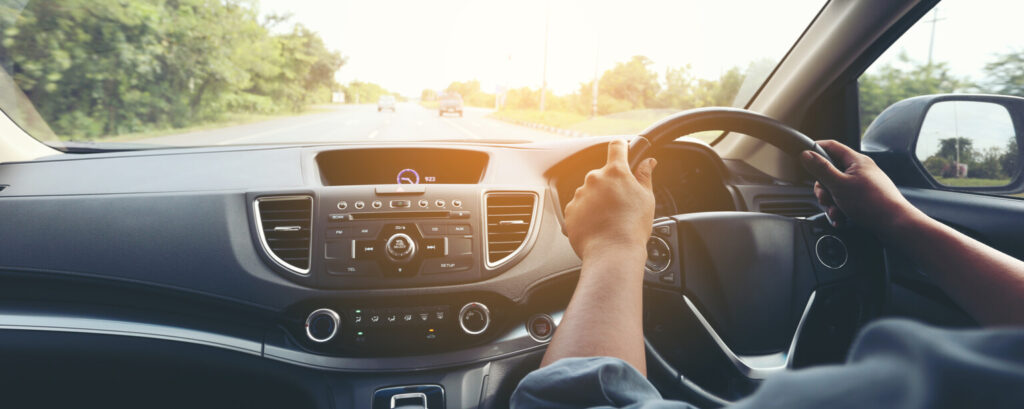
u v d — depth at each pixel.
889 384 0.25
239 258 1.34
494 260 1.42
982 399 0.23
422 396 1.27
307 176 1.52
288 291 1.32
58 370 1.34
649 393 0.40
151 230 1.36
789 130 1.00
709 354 1.16
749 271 1.17
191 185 1.46
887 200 0.70
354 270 1.33
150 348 1.31
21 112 1.85
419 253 1.36
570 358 0.42
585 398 0.39
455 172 1.83
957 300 0.54
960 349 0.25
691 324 1.17
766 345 1.17
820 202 0.85
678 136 1.01
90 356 1.32
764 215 1.21
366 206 1.37
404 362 1.30
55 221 1.38
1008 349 0.25
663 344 1.22
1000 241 1.61
